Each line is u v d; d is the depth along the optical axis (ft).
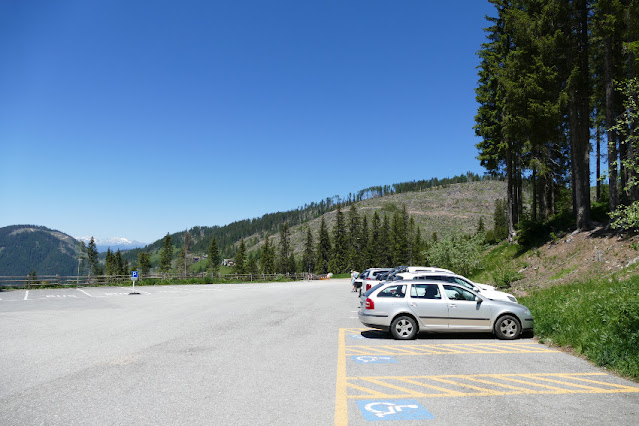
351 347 30.55
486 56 106.32
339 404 17.71
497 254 101.24
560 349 29.58
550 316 35.63
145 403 17.85
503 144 102.22
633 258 49.96
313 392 19.45
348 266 331.16
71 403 17.89
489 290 44.86
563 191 115.44
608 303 32.24
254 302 69.26
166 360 26.21
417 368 24.17
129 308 59.11
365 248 356.18
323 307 60.59
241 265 344.69
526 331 35.12
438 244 96.78
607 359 24.26
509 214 106.93
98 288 113.19
